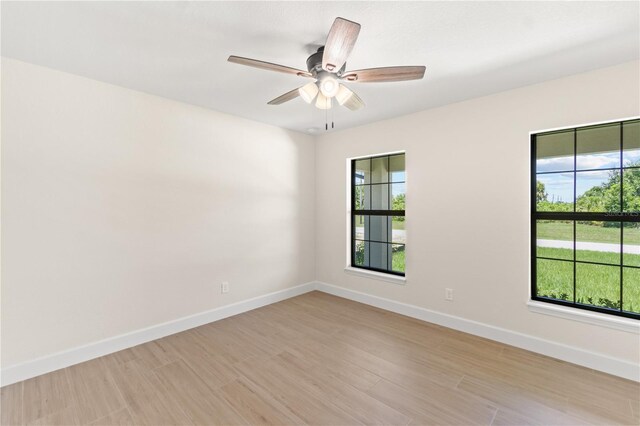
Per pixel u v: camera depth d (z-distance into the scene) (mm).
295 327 3066
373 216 3932
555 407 1852
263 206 3686
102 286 2500
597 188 2402
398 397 1965
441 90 2643
